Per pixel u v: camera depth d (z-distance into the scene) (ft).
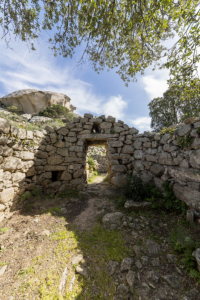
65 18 9.31
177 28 9.72
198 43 8.86
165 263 7.39
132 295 6.14
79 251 8.63
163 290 6.13
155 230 9.86
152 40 10.64
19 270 7.39
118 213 11.94
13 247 8.96
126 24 8.98
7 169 12.55
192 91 11.04
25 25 9.64
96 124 22.18
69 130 20.45
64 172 19.07
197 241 7.89
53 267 7.56
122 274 7.11
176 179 12.47
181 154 12.03
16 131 13.91
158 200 13.30
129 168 19.06
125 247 8.66
